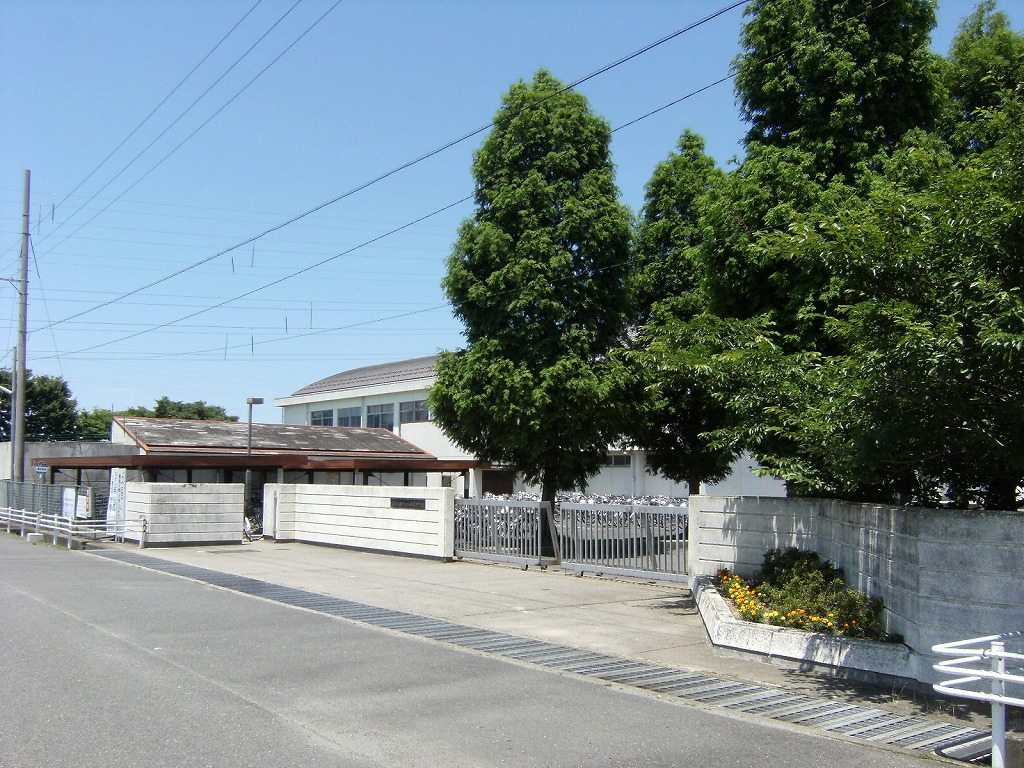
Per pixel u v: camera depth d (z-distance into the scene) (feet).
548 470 69.82
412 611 40.01
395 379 156.35
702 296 47.73
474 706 23.32
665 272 73.92
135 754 18.83
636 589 47.29
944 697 24.06
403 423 144.56
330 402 168.86
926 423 25.11
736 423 38.47
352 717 22.00
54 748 19.19
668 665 28.96
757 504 39.70
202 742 19.74
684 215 74.74
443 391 70.74
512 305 66.95
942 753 19.77
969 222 24.53
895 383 24.32
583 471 70.95
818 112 44.96
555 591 46.57
